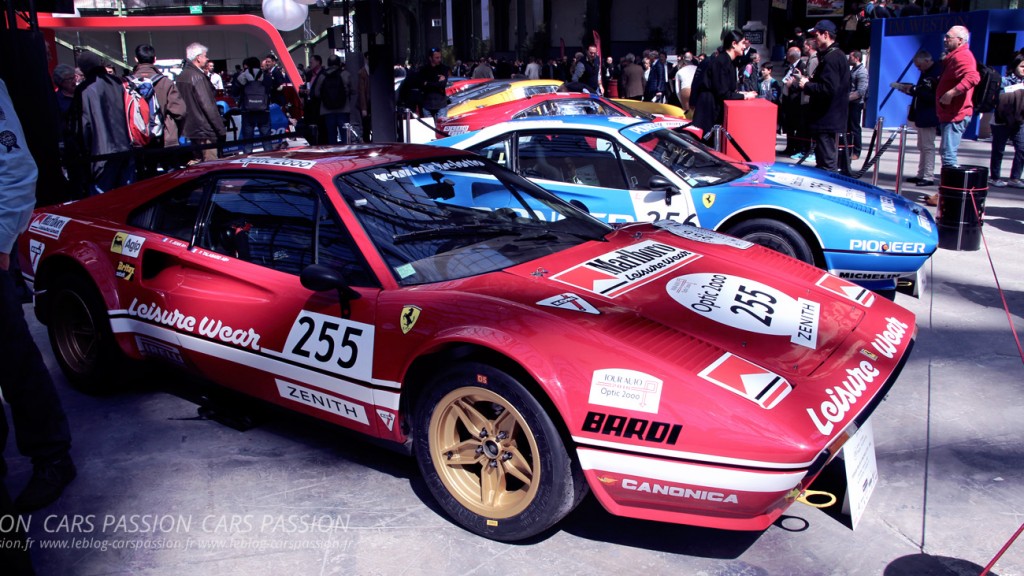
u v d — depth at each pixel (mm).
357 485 3254
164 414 3949
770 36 24250
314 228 3340
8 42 5809
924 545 2758
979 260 6547
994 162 9750
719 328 2830
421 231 3338
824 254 5148
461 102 12664
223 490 3232
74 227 4133
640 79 17547
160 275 3766
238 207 3625
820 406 2473
